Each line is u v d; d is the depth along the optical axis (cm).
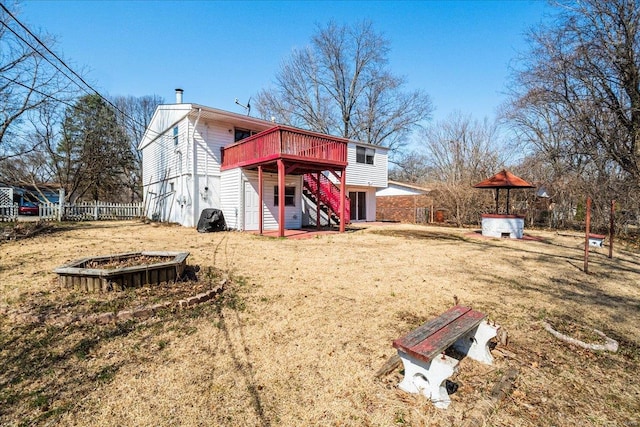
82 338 326
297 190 1495
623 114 1398
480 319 312
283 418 226
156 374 274
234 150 1341
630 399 263
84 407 230
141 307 393
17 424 211
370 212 2180
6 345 307
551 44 1523
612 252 930
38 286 466
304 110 3183
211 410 231
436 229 1622
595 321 435
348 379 276
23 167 2353
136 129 3138
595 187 1564
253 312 420
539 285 599
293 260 739
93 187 2669
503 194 1980
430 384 247
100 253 729
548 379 289
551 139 1994
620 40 1345
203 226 1225
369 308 451
